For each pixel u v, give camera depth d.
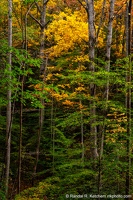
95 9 16.59
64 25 12.91
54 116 18.58
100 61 10.52
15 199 11.26
